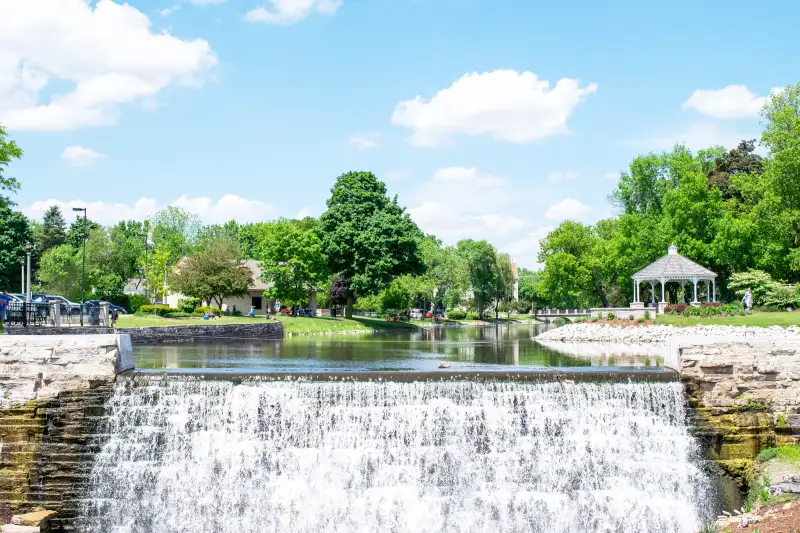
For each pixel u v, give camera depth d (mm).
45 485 20016
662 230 71250
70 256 83188
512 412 20938
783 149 61969
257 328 56500
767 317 49469
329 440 20750
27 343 20562
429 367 28000
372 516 19922
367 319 83750
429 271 111312
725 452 20578
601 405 21062
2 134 41531
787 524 15203
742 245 66125
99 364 20906
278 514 20000
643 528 19703
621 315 60594
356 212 80188
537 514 19969
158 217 137750
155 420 20734
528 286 162625
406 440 20734
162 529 20031
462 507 20109
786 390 20688
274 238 76562
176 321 54688
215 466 20391
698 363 21047
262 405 20844
